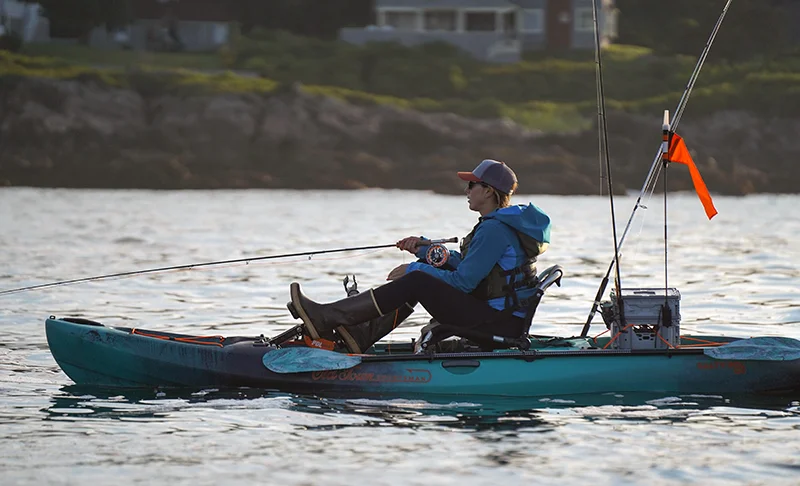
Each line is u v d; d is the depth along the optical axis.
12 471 19.69
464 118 165.38
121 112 162.62
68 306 41.06
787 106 166.62
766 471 19.67
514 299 25.27
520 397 24.98
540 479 19.23
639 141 155.12
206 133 160.12
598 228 83.31
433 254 26.17
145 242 68.75
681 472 19.64
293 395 25.28
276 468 19.86
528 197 137.62
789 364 25.50
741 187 146.38
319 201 122.56
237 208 108.00
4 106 160.00
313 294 44.78
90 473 19.61
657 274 52.03
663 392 25.30
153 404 24.67
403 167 153.12
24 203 111.00
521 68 187.12
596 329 36.38
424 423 22.86
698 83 183.75
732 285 47.62
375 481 19.12
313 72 185.50
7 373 28.19
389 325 26.20
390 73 183.38
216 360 25.95
